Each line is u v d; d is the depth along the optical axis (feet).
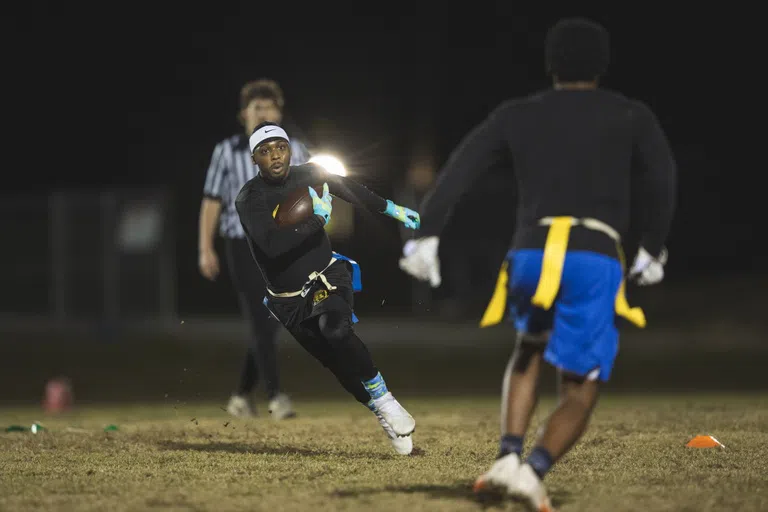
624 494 50.16
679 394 163.32
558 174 46.24
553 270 44.80
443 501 48.57
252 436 73.20
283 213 56.85
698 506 47.44
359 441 70.28
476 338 257.14
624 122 46.65
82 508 47.80
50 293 289.33
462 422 81.66
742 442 67.41
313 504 48.08
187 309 333.62
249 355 90.94
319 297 57.72
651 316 289.94
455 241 325.83
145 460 61.62
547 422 45.34
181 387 186.91
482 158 47.42
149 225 288.92
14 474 57.06
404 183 371.76
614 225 46.24
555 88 48.32
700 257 354.33
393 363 216.74
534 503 43.52
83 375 204.85
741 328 269.03
